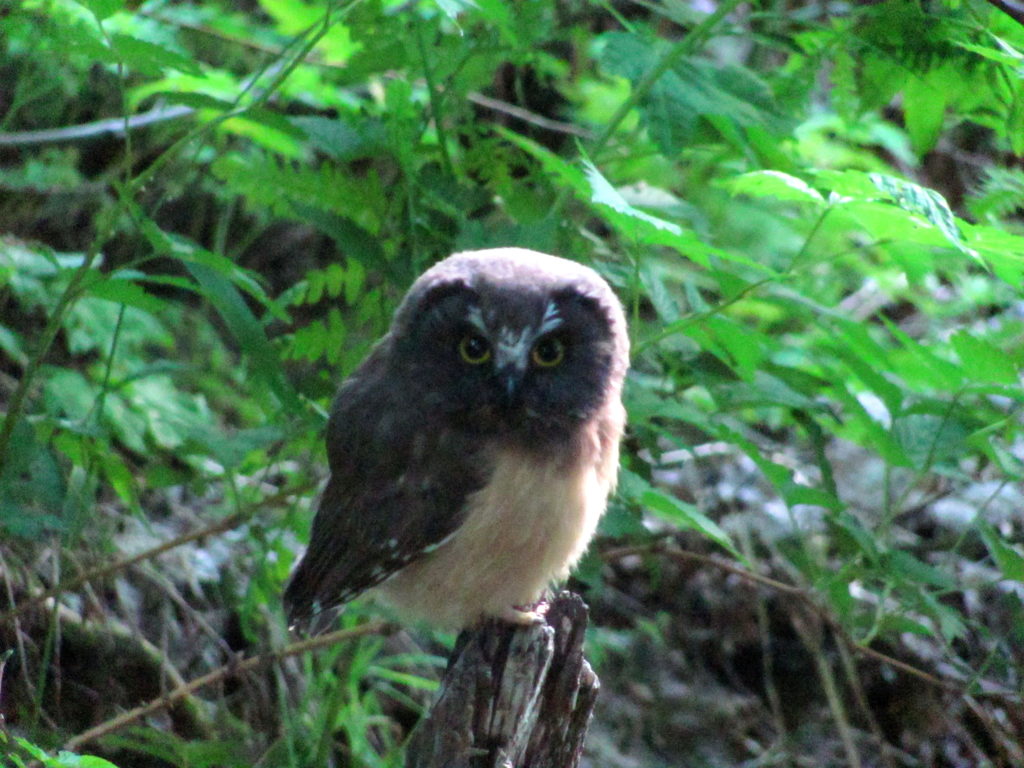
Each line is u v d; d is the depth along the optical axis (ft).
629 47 28.09
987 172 30.45
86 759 21.07
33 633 32.65
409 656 35.12
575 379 25.46
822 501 27.58
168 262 45.44
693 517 26.13
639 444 31.86
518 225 28.81
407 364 26.32
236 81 36.47
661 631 43.11
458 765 22.39
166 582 35.17
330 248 47.37
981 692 31.76
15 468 27.45
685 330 28.48
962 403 30.48
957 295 44.04
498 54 32.14
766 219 40.42
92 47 25.35
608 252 32.65
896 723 40.65
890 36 30.25
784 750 40.81
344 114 33.17
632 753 40.42
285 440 31.27
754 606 42.29
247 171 30.04
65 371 33.12
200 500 39.73
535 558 25.84
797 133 36.09
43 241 42.50
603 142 28.07
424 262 30.50
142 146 43.93
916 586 29.35
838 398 30.83
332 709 31.53
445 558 26.20
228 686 36.01
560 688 24.22
